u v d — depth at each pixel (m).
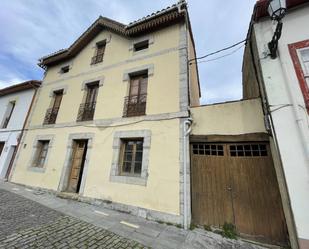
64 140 6.97
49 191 6.39
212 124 4.59
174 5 5.86
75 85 7.91
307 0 3.80
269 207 3.54
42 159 7.61
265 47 3.93
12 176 7.90
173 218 4.05
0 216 3.80
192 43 7.82
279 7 3.06
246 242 3.35
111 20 7.53
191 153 4.61
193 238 3.40
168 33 6.25
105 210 4.80
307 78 3.38
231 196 3.91
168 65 5.74
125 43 7.18
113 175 5.31
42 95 9.11
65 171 6.39
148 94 5.73
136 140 5.60
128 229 3.64
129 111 5.96
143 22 6.55
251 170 3.91
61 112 7.72
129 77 6.53
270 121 3.49
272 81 3.61
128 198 4.81
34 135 8.15
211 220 3.90
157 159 4.78
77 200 5.57
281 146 3.17
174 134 4.80
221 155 4.31
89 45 8.53
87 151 6.14
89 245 2.89
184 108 4.93
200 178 4.32
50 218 3.96
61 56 8.99
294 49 3.64
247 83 7.03
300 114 3.17
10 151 8.97
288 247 3.15
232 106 4.54
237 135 4.21
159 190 4.46
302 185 2.86
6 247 2.65
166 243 3.14
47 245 2.80
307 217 2.72
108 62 7.31
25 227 3.38
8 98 10.90
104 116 6.36
